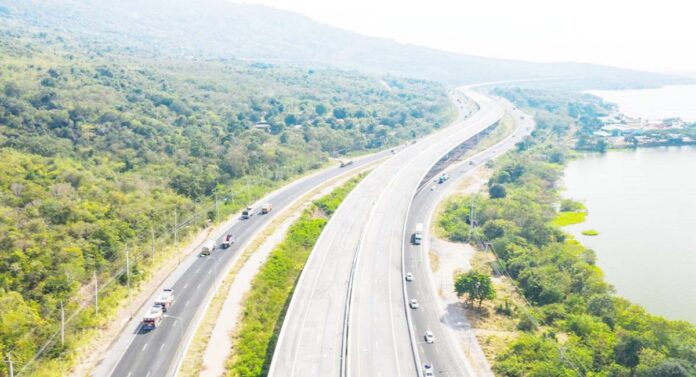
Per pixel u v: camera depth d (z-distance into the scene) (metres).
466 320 142.00
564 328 137.62
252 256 172.50
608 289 157.00
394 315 137.38
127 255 148.12
